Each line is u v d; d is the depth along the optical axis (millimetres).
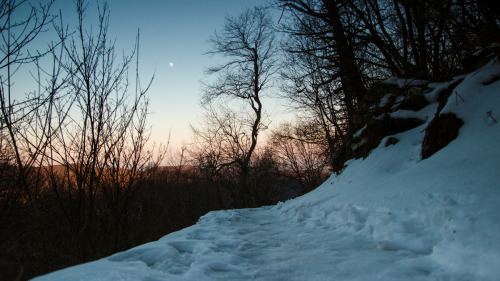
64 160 3420
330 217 5484
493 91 5648
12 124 3000
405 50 9984
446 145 5816
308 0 10250
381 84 10305
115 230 3949
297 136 25828
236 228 5984
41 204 3264
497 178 3566
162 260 3373
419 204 3941
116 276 2555
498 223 2652
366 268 2783
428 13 7738
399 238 3482
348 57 10266
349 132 11969
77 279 2424
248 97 26938
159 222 4266
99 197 4156
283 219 7008
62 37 3586
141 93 4176
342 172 9555
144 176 4266
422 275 2506
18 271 2996
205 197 23875
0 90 2922
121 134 3975
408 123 8336
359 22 10430
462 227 2889
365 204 4988
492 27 5898
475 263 2400
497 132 4820
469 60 8031
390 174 6559
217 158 25188
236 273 2885
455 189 3785
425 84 8781
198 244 4086
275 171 29328
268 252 3771
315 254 3457
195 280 2656
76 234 3389
